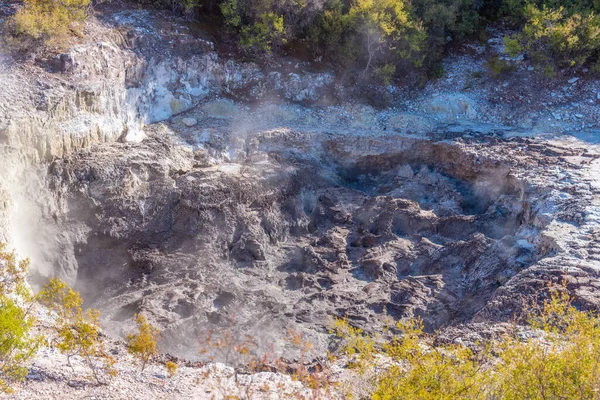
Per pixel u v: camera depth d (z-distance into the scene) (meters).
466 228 22.91
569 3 31.94
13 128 19.11
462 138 26.95
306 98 28.86
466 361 10.21
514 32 32.75
